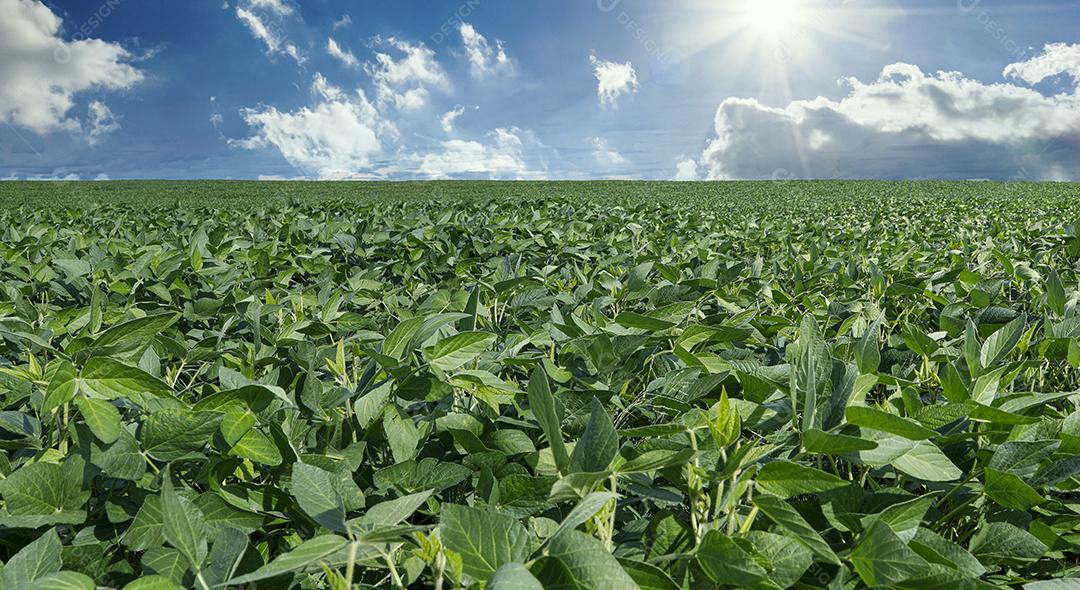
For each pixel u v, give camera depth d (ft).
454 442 5.16
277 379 5.63
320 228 20.84
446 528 3.07
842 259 15.49
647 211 34.86
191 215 28.89
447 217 24.07
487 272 13.39
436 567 3.27
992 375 4.96
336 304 8.13
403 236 18.76
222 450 4.46
